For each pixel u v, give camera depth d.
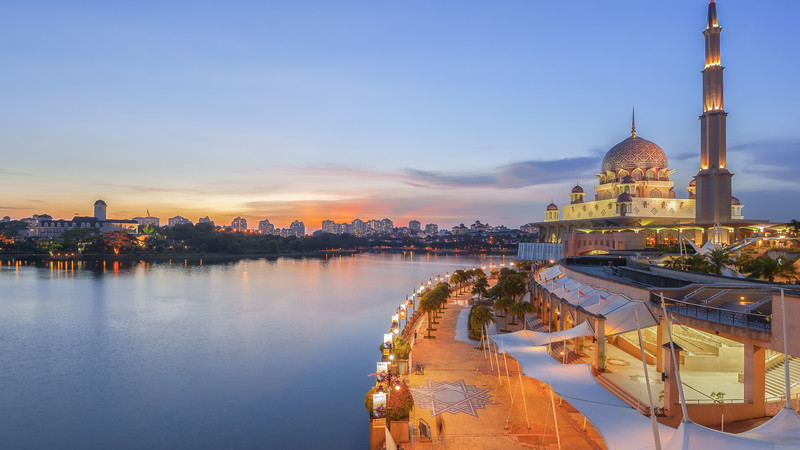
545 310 71.94
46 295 135.88
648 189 158.25
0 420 48.88
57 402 53.62
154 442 43.88
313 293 144.62
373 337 84.50
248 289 153.62
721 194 100.25
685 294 42.59
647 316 42.81
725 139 101.06
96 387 58.38
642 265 69.62
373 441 34.97
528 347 44.19
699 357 44.06
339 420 48.34
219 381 60.38
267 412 50.44
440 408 42.06
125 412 50.69
